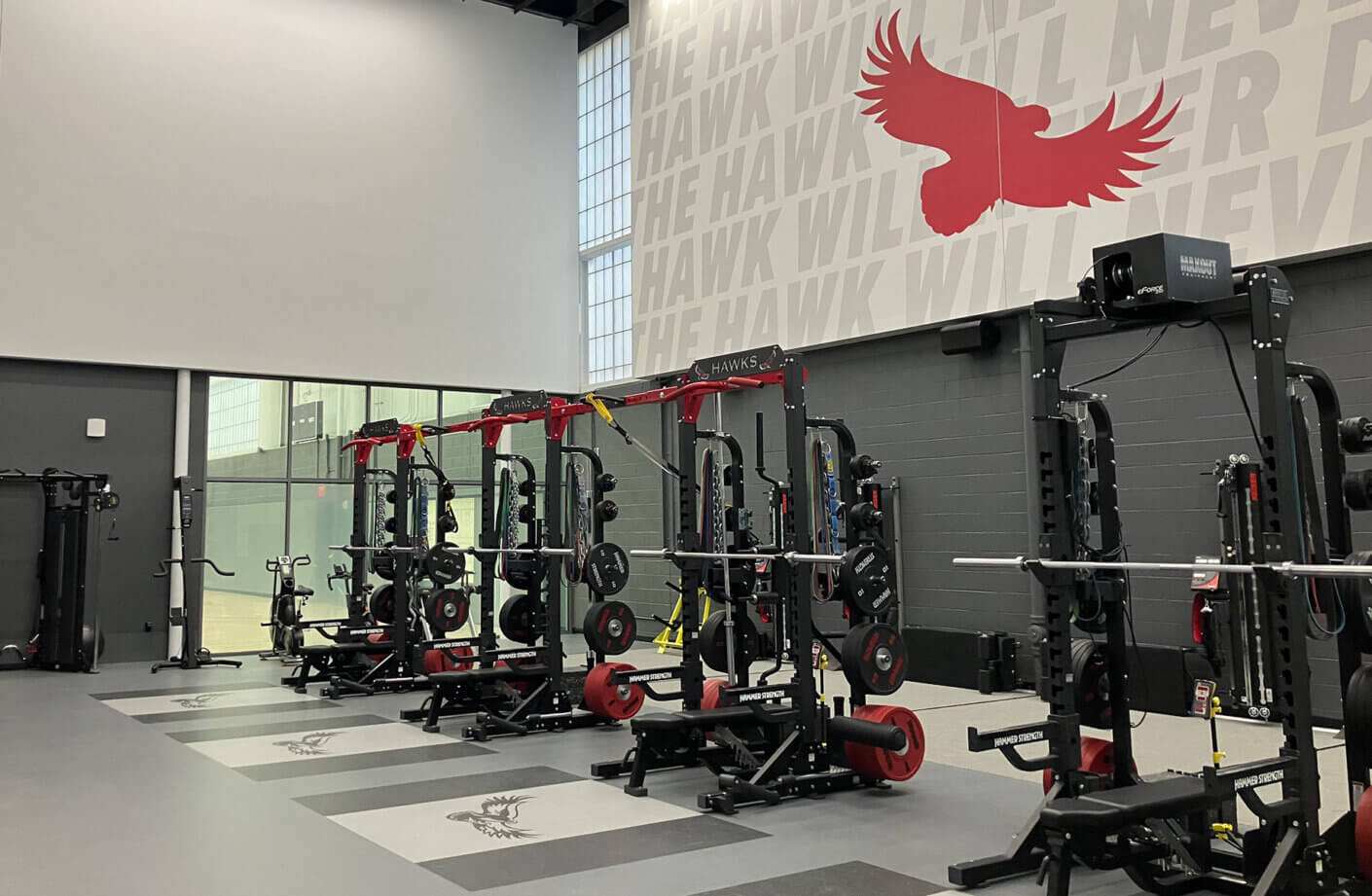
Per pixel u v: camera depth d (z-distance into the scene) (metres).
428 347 12.80
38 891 3.91
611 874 4.07
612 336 13.61
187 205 11.32
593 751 6.54
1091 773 4.18
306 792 5.44
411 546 9.46
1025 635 8.60
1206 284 3.81
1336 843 3.63
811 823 4.81
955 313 8.95
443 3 13.20
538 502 13.59
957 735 6.80
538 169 13.84
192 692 9.03
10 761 6.20
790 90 10.59
